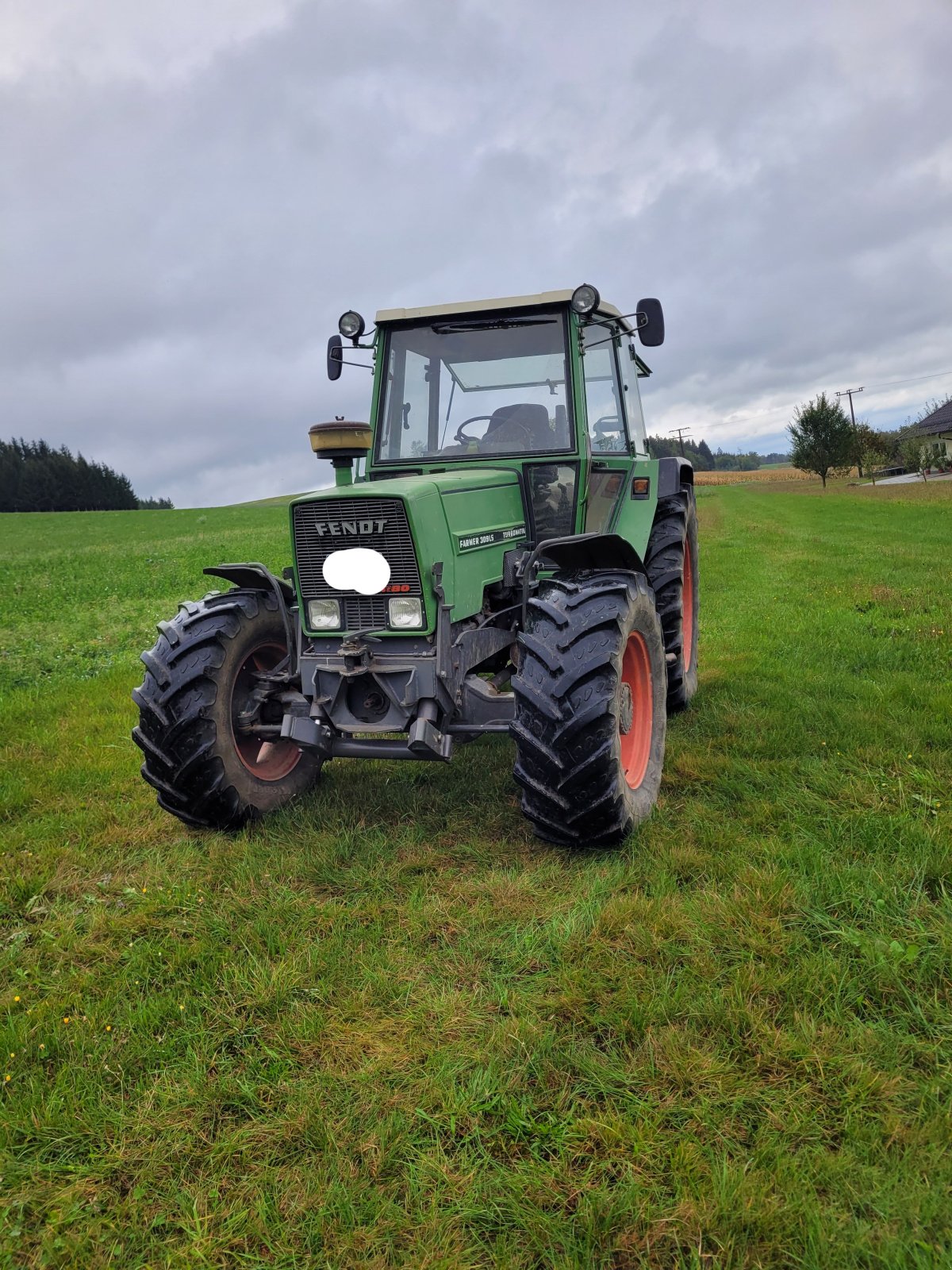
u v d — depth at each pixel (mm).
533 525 4266
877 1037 2299
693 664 5809
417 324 4359
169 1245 1862
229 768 3764
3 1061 2416
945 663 6285
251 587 4133
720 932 2811
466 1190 1929
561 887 3230
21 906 3414
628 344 5172
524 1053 2340
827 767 4242
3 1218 1930
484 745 4902
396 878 3381
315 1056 2400
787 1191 1852
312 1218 1880
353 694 3592
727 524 25344
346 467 4098
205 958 2900
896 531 19328
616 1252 1772
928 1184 1854
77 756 5273
